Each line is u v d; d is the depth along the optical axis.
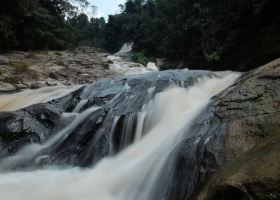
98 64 25.05
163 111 8.32
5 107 13.62
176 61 32.78
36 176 7.34
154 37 43.97
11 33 26.66
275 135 4.43
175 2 36.62
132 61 36.75
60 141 8.88
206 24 25.39
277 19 16.73
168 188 5.25
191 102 8.63
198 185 4.79
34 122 9.52
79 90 10.91
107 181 6.53
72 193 6.28
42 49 30.31
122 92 9.84
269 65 6.21
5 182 6.95
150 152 6.88
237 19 21.83
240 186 3.58
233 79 9.81
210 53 24.27
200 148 5.24
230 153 4.81
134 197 5.86
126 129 8.36
